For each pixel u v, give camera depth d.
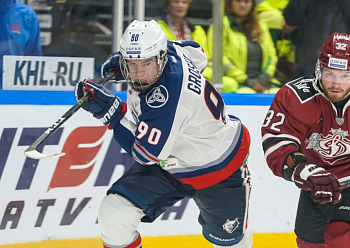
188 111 8.54
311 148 9.62
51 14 11.90
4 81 11.78
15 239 11.84
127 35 8.27
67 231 12.15
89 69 12.37
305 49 13.50
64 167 12.02
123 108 9.05
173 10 12.49
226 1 12.77
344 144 9.40
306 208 10.38
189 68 8.78
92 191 12.27
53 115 11.91
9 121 11.62
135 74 8.31
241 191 9.97
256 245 13.01
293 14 13.17
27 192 11.83
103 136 12.25
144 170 9.73
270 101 12.97
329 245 9.48
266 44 13.23
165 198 9.73
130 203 9.31
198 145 9.23
